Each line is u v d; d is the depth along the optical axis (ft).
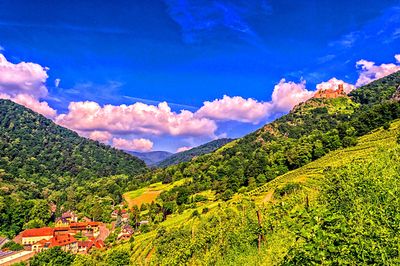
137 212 493.36
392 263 33.55
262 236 106.73
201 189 523.29
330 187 87.56
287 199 153.69
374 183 69.67
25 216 541.34
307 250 32.19
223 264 106.83
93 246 425.28
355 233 35.06
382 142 308.81
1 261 350.84
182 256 131.23
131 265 221.66
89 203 633.61
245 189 408.87
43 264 302.66
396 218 41.60
